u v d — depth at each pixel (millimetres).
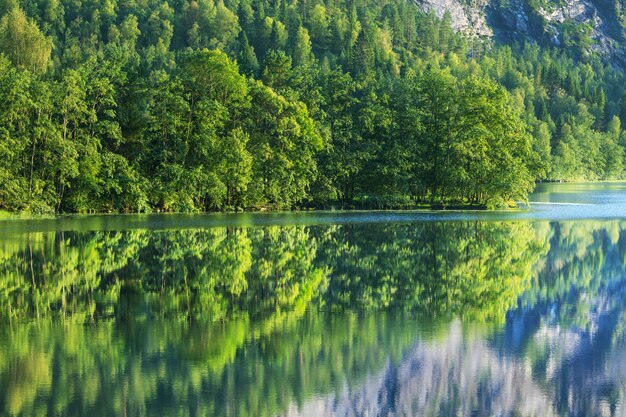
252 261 53750
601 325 35500
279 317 35938
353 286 44188
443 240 68688
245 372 27750
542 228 82625
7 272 48094
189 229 78312
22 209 96625
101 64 116188
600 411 24906
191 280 45656
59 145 98375
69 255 56125
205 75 114875
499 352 30844
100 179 101688
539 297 42156
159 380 26750
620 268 53750
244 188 109812
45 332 32656
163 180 107250
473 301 40469
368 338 32406
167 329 33406
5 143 94062
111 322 34625
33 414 23500
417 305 39094
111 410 24047
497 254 59812
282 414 24219
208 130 110312
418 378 27688
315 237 70438
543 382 27469
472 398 25891
